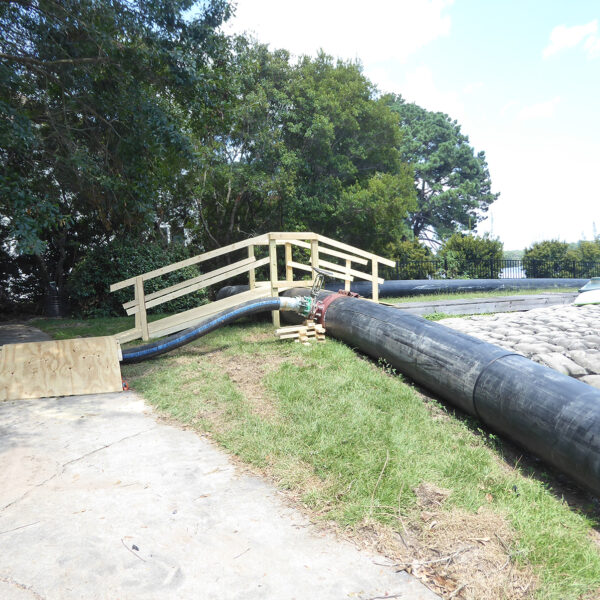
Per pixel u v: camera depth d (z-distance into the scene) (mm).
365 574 2543
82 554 2631
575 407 3781
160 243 16953
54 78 9578
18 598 2275
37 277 18078
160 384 5996
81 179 10961
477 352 5086
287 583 2445
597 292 14789
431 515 3102
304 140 19906
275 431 4312
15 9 8578
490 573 2586
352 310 7359
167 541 2779
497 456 4348
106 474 3635
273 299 8039
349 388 5426
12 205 7680
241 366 6539
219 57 10469
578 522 3283
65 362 6121
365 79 22672
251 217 20766
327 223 21344
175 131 9641
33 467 3742
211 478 3586
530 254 32156
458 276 25203
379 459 3758
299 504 3230
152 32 8906
